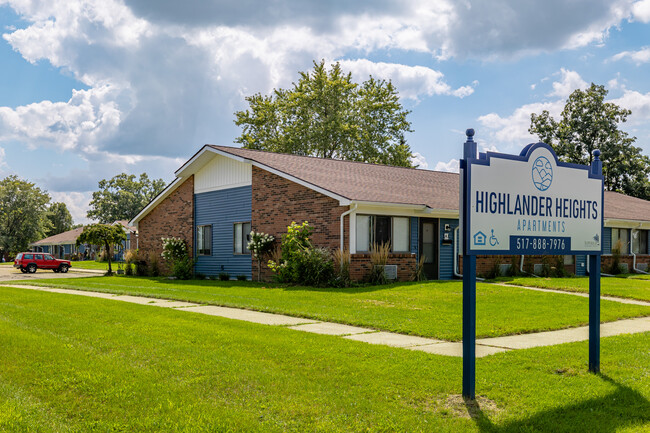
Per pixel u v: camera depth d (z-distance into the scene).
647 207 33.22
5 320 11.34
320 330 10.40
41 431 5.30
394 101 49.94
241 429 5.30
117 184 94.00
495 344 9.20
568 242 7.86
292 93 48.41
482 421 5.58
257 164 23.05
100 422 5.53
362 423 5.48
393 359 7.80
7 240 76.69
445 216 21.48
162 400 6.10
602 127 45.16
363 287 18.00
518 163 7.31
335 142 47.69
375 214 19.70
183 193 27.66
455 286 17.77
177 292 17.41
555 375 7.17
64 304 14.08
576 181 8.05
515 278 20.81
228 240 24.92
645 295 16.16
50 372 7.18
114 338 9.27
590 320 7.61
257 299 15.10
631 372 7.37
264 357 7.96
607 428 5.42
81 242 30.98
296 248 19.67
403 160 48.97
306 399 6.13
